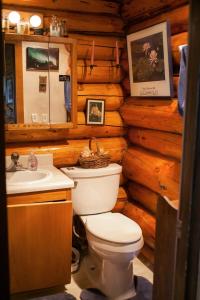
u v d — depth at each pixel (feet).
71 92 8.33
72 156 8.53
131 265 7.11
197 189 2.95
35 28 7.76
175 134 7.10
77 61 8.52
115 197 8.41
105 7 8.72
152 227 7.80
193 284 3.11
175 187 6.81
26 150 8.06
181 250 3.19
